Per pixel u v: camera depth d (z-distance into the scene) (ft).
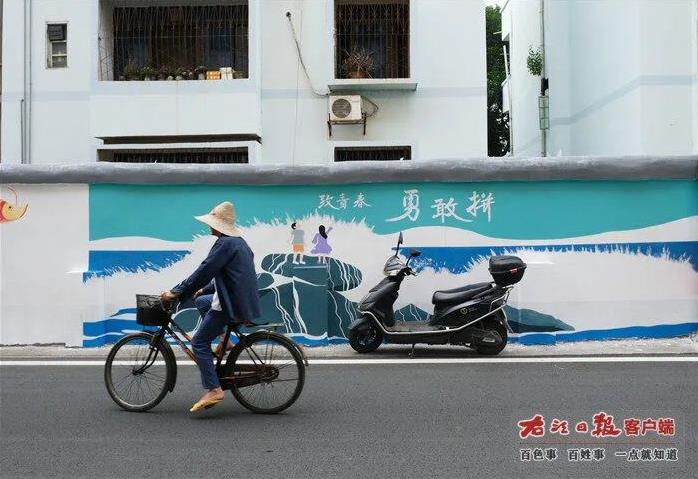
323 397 19.98
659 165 27.99
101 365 24.91
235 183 28.99
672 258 28.30
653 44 43.91
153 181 28.89
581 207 28.40
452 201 28.68
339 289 28.81
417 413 18.22
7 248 28.96
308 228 28.96
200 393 20.80
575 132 57.93
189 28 47.52
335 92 46.60
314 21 46.68
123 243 29.04
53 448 15.76
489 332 25.54
